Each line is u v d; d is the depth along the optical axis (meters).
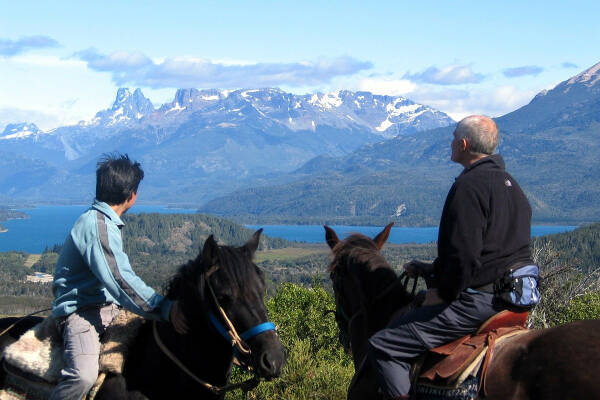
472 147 4.18
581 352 3.22
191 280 4.39
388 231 5.24
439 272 3.99
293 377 7.92
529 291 3.83
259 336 4.16
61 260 4.40
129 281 4.25
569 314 12.68
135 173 4.61
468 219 3.83
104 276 4.20
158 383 4.40
